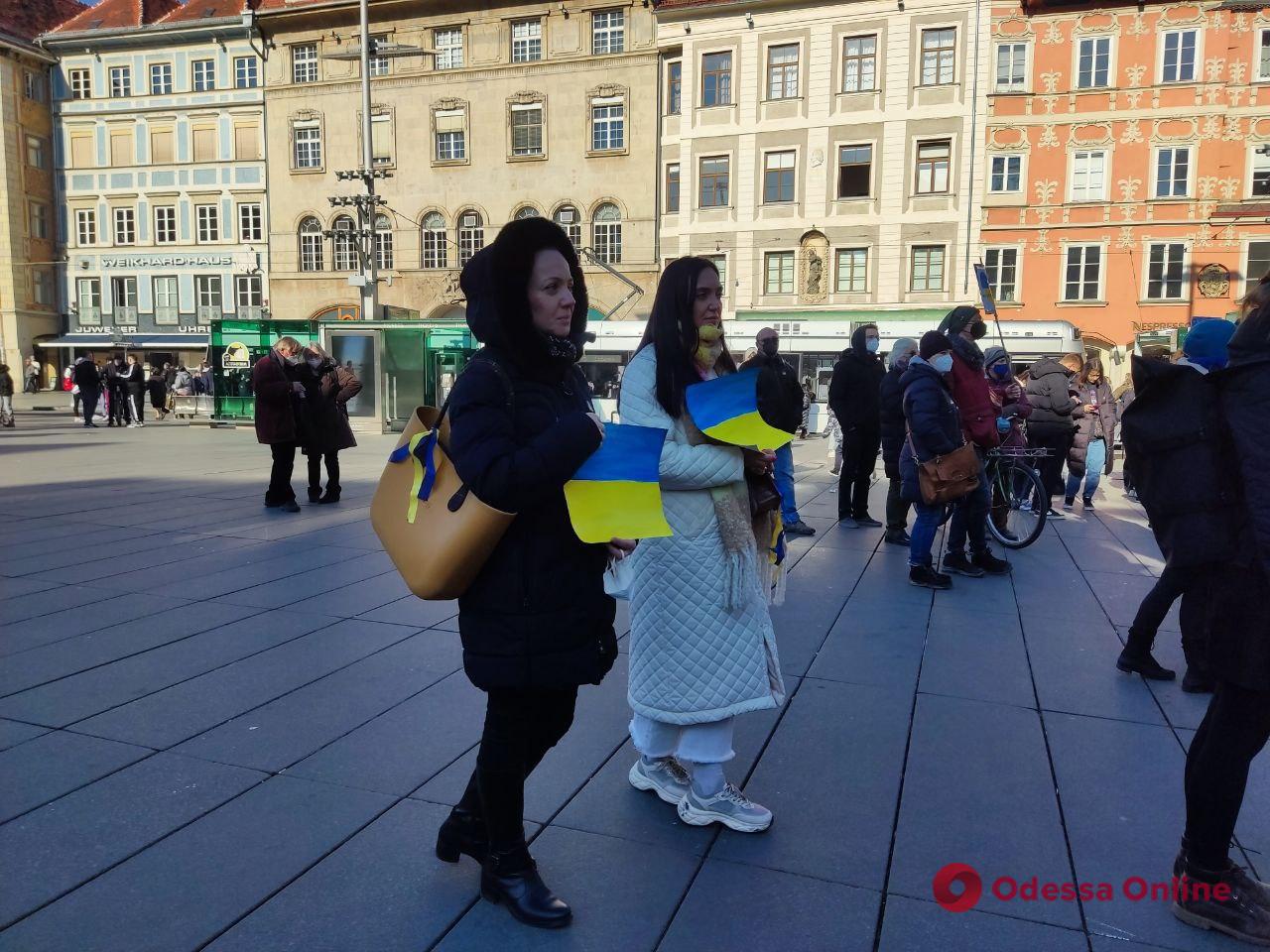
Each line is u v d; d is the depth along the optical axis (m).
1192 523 2.39
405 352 20.58
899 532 7.53
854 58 30.70
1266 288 2.42
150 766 3.23
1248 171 28.20
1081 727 3.71
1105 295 29.38
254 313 40.22
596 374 25.14
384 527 2.38
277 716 3.68
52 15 48.34
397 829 2.83
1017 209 29.75
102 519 8.24
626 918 2.42
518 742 2.37
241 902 2.45
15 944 2.25
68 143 42.28
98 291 42.59
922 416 5.76
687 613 2.81
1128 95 28.72
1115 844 2.82
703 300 2.73
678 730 3.00
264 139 39.03
